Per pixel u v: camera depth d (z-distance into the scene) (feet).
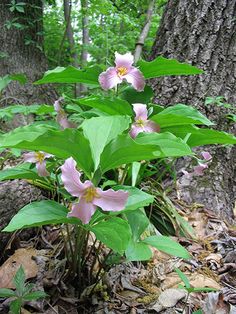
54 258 1.52
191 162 2.34
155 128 1.42
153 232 1.76
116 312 1.31
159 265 1.61
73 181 1.02
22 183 1.67
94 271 1.46
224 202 2.30
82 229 1.31
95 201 1.02
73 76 1.77
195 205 2.19
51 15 6.79
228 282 1.55
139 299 1.38
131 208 1.14
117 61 1.53
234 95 2.45
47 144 1.10
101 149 1.18
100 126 1.23
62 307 1.30
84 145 1.12
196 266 1.64
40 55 5.08
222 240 1.89
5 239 1.55
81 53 6.24
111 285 1.41
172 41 2.59
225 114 2.39
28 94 4.68
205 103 2.28
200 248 1.81
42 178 1.48
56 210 1.17
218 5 2.50
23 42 4.91
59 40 6.46
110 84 1.51
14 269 1.43
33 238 1.67
